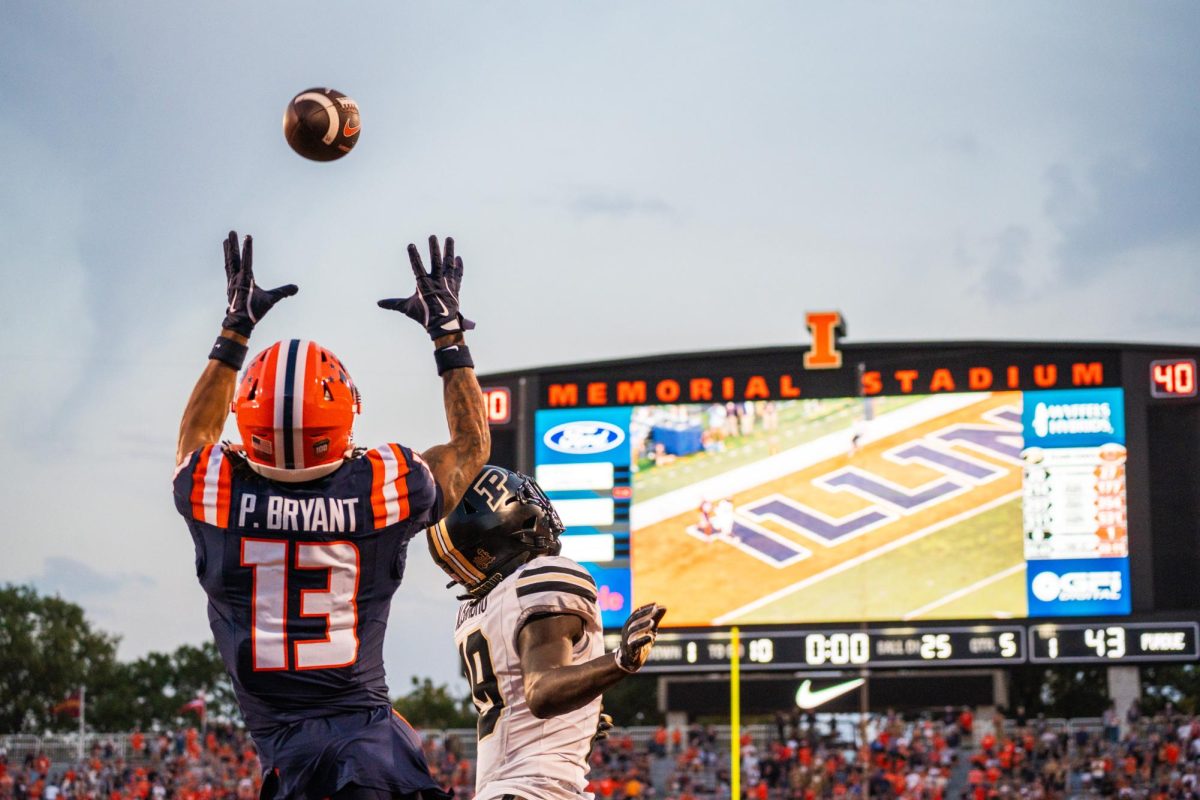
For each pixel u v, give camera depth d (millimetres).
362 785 8172
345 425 8305
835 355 45781
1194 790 51281
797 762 54719
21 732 127688
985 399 45156
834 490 45406
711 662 44906
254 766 65938
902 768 54094
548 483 46344
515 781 9352
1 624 127688
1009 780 52750
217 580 8234
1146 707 94125
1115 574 43875
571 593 8938
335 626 8289
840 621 44656
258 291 9078
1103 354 44750
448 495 8688
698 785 55375
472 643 9664
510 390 47000
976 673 47031
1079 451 44469
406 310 9297
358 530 8289
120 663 138125
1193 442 44094
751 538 45438
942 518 44781
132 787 62438
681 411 46281
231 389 8984
